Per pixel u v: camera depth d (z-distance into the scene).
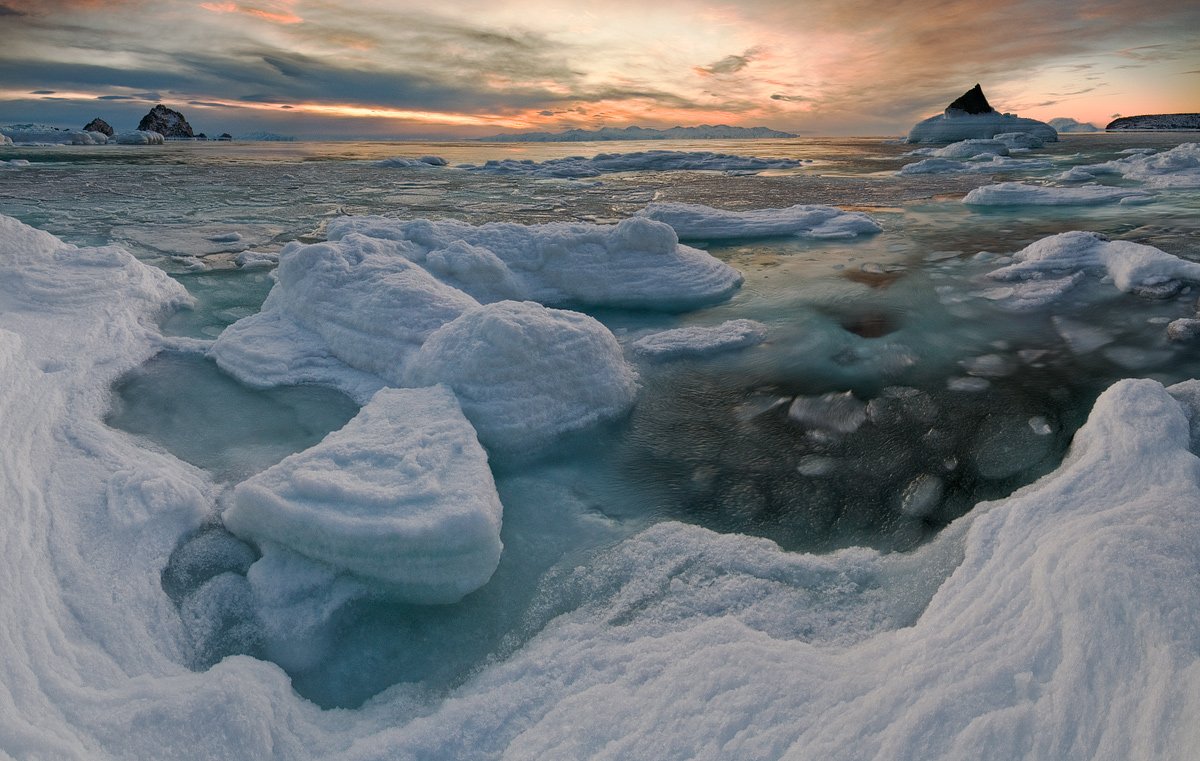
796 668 1.94
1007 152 27.33
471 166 27.58
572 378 3.73
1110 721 1.55
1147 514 2.22
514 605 2.46
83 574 2.37
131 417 3.80
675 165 27.34
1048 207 11.47
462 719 1.92
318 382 4.25
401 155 40.69
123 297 5.36
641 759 1.69
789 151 42.12
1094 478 2.63
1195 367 4.38
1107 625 1.79
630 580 2.54
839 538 2.85
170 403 3.98
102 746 1.73
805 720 1.76
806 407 4.06
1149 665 1.65
